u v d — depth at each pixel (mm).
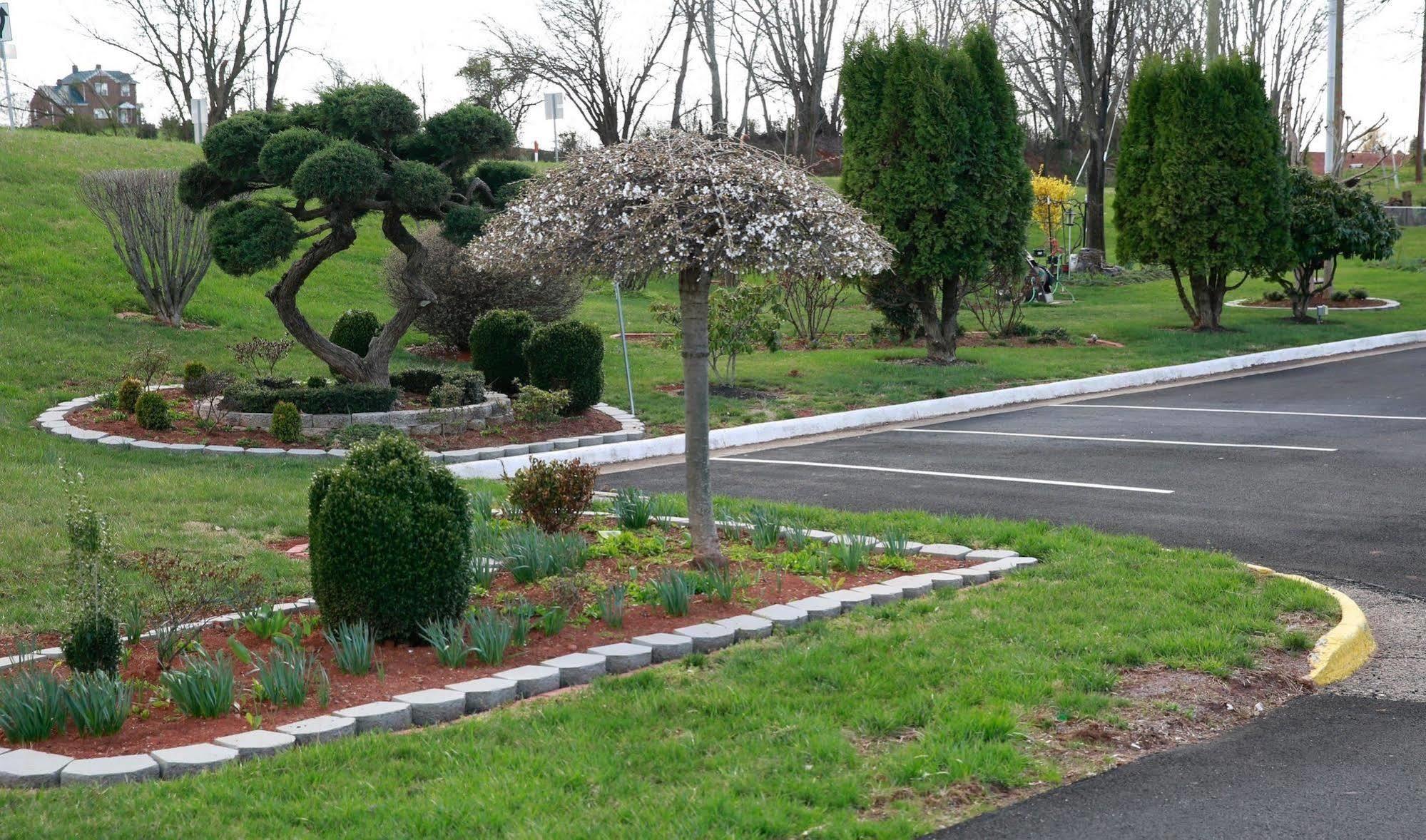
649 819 4152
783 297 21984
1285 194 23141
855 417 15539
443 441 13625
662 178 6840
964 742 4852
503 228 7176
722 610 6895
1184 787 4664
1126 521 9570
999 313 24547
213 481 10828
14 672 5691
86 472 11078
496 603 6984
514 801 4309
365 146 13430
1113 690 5621
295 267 14156
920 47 19141
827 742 4824
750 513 9117
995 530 8852
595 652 6113
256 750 4859
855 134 19672
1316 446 12969
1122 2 37094
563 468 8844
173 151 31312
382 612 6184
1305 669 6012
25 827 4109
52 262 20328
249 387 14453
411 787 4484
